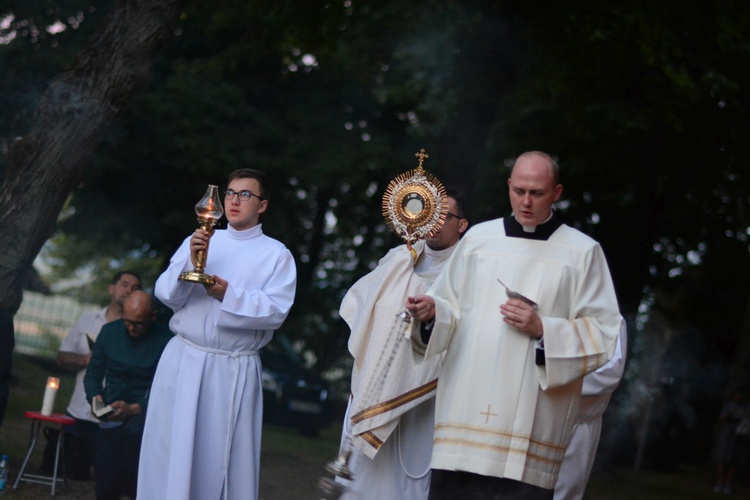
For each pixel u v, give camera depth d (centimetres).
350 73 2378
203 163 2231
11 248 1059
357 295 715
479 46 1844
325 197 2641
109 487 896
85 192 2289
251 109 2319
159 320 1662
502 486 559
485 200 2262
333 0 1895
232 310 725
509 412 556
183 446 722
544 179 560
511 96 2028
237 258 761
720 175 2223
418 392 665
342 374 3359
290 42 1967
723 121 2091
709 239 2503
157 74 2348
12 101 2094
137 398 903
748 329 2667
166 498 723
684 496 2002
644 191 2208
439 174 1861
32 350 3678
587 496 1706
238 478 744
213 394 738
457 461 559
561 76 1931
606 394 770
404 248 709
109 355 913
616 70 1933
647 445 2691
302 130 2414
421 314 566
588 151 2181
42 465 1022
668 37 1727
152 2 1107
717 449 2306
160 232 2334
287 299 760
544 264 569
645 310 2895
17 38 2205
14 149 1088
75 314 3953
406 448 683
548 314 563
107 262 4550
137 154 2225
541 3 1806
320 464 1492
